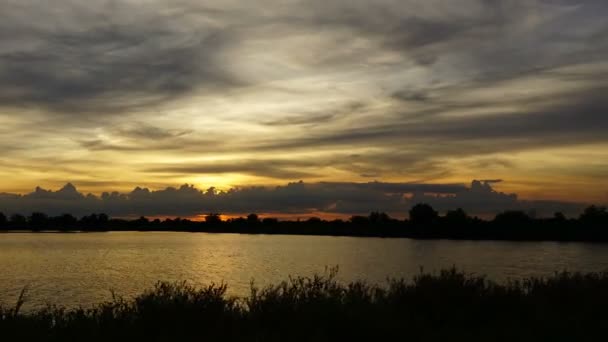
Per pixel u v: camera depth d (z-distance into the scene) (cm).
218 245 12712
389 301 1070
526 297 1151
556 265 5019
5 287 3122
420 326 931
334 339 866
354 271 4347
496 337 896
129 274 4197
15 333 853
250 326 934
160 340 850
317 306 959
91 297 2572
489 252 8631
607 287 1252
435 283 1134
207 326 916
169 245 12612
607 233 11994
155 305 953
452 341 870
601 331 925
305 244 13838
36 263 5778
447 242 14288
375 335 876
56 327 898
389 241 16100
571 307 1108
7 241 15562
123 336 868
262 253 8400
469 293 1102
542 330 927
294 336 853
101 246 11581
